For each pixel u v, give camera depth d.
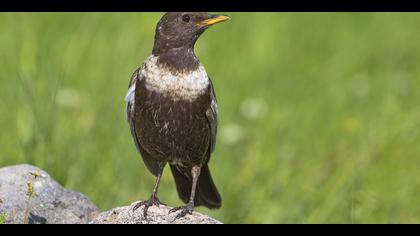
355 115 16.75
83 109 14.23
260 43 18.38
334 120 16.25
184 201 11.52
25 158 12.67
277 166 14.38
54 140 13.07
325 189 13.82
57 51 16.33
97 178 13.01
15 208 10.16
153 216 10.17
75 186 12.73
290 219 13.41
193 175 10.92
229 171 14.16
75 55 16.05
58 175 12.53
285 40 19.33
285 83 17.42
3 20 17.31
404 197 14.30
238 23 18.95
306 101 17.00
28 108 13.49
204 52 17.44
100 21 17.62
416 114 16.17
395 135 15.33
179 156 10.80
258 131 15.38
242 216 13.38
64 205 10.43
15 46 16.00
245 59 17.89
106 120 14.04
